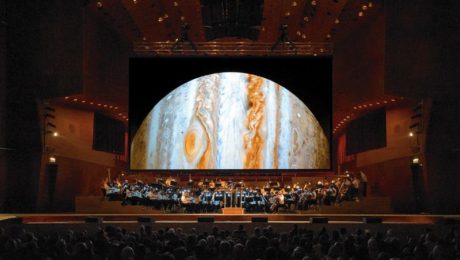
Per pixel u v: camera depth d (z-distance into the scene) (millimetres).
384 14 27516
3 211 27312
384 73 27609
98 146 31328
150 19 31250
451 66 27234
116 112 32438
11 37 27672
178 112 30750
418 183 28000
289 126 30688
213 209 26484
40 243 13039
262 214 24453
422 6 27453
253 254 11828
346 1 28172
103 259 12250
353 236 14602
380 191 30609
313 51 31766
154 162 30547
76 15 27516
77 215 23672
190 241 13133
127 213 25875
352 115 33031
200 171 30562
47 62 27656
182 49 31188
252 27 34375
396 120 29375
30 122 27797
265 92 30844
